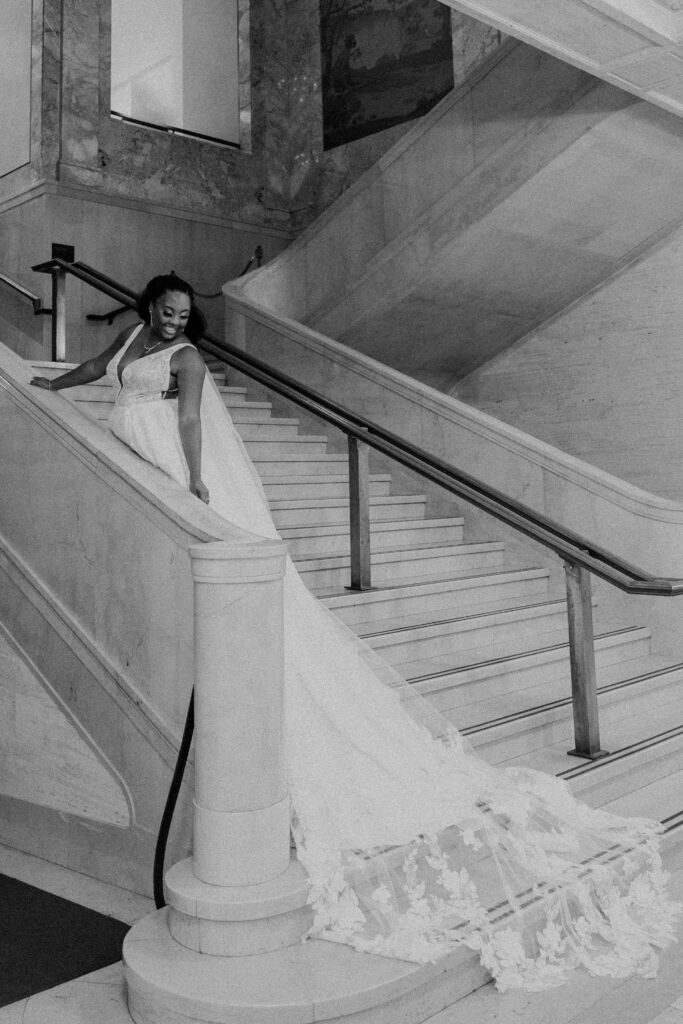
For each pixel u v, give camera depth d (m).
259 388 6.96
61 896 3.12
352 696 2.92
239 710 2.42
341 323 7.36
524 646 4.48
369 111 9.45
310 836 2.58
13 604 3.67
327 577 4.67
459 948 2.39
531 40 4.72
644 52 4.80
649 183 6.29
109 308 8.61
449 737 3.08
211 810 2.42
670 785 3.72
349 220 7.32
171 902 2.40
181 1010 2.15
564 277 7.04
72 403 3.59
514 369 7.70
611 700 4.17
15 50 8.81
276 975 2.23
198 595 2.46
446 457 6.01
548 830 2.94
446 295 6.98
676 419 6.66
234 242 9.62
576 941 2.66
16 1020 2.31
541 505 5.55
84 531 3.33
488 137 6.36
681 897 2.97
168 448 3.17
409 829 2.67
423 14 9.01
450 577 5.11
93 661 3.27
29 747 3.59
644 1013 2.30
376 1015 2.20
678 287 6.65
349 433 4.48
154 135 9.10
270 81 10.10
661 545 5.03
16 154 8.73
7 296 8.73
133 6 9.41
